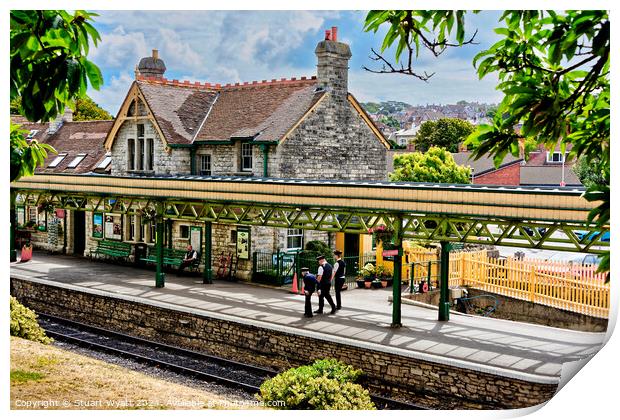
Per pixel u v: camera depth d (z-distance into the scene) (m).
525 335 17.58
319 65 28.42
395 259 18.39
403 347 16.16
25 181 29.11
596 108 7.78
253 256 26.33
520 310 22.94
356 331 17.91
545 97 6.82
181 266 27.55
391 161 50.88
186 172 29.97
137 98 30.73
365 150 29.94
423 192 17.53
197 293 23.53
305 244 27.86
